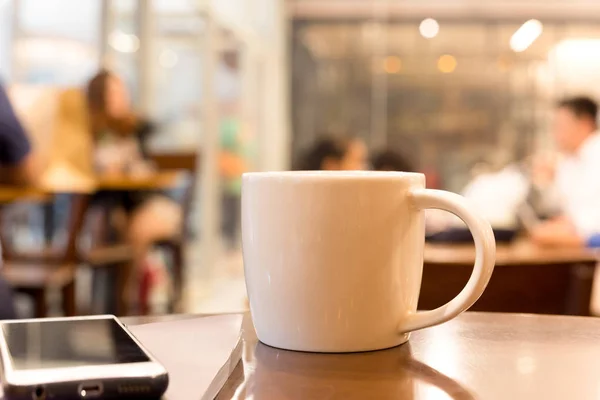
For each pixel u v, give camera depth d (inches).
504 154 334.3
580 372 18.2
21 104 108.3
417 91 341.7
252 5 296.7
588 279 45.0
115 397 14.8
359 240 20.3
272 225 20.9
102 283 132.1
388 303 20.8
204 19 230.4
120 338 18.6
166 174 148.9
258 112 308.8
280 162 334.3
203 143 230.1
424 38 340.5
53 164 106.2
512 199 145.1
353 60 343.9
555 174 144.3
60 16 196.2
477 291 19.9
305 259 20.4
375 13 339.3
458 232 71.4
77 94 116.0
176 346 19.0
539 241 106.2
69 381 14.6
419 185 21.6
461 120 338.3
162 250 163.9
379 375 18.1
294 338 20.9
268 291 21.2
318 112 343.0
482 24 335.6
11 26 190.2
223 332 20.6
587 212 136.2
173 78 230.2
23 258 99.6
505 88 335.9
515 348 21.0
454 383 17.2
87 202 99.3
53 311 115.1
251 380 17.7
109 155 141.8
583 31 329.4
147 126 161.3
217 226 248.8
